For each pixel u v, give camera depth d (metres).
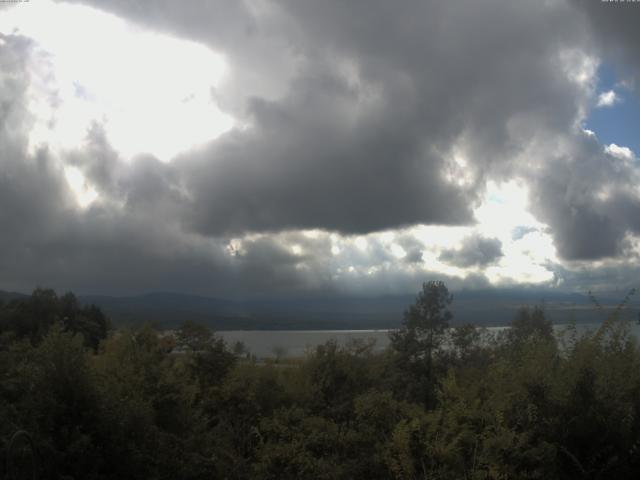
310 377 14.38
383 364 15.70
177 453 8.59
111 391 8.38
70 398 7.59
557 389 7.37
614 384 7.49
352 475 8.08
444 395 8.48
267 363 15.28
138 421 8.15
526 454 6.82
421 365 15.50
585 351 7.74
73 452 6.98
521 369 7.84
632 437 7.07
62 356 7.82
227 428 11.84
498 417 7.16
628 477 7.04
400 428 7.47
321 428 9.48
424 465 7.23
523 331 12.62
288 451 8.98
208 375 13.70
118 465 7.52
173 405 10.30
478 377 9.91
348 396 13.75
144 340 13.45
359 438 8.61
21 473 6.59
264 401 13.05
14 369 8.58
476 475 6.77
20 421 7.06
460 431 7.41
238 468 9.51
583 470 6.76
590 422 6.98
